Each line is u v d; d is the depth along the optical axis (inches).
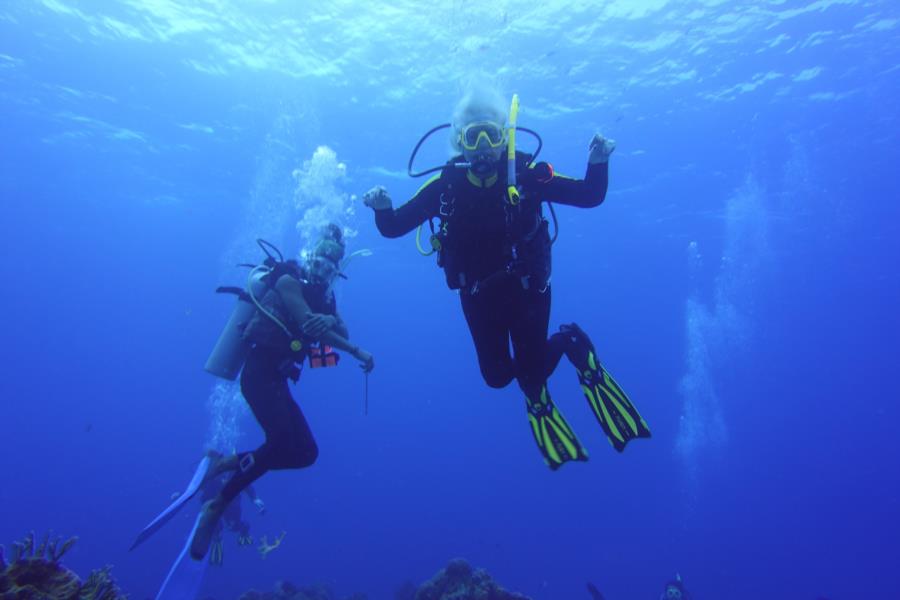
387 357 4015.8
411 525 1692.9
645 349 3388.3
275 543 337.1
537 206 126.8
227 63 752.3
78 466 3088.1
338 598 657.6
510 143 117.8
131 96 868.0
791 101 828.6
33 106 937.5
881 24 672.4
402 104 813.2
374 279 2102.6
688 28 656.4
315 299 166.7
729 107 832.9
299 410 163.0
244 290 177.2
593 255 1713.8
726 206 1248.8
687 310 2559.1
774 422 4143.7
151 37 712.4
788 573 1380.4
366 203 133.4
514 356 138.9
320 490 2244.1
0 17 706.8
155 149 1074.1
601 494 2142.0
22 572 131.6
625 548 1507.1
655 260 1760.6
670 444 2837.1
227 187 1259.8
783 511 2146.9
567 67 713.0
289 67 745.6
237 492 151.8
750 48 702.5
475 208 125.4
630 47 682.8
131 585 1093.1
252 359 160.6
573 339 158.7
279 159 1067.9
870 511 2242.9
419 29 652.7
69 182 1337.4
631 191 1154.0
